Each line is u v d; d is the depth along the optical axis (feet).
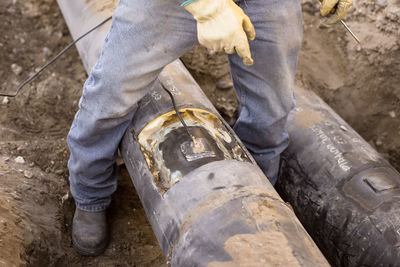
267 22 4.94
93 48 7.03
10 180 6.81
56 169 7.71
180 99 5.75
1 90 9.09
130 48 4.47
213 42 3.98
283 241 4.07
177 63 6.64
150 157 5.21
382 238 5.49
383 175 6.08
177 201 4.66
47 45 10.16
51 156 7.81
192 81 6.36
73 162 5.86
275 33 5.02
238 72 5.65
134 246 7.16
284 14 4.92
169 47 4.55
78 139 5.45
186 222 4.44
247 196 4.45
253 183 4.69
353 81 9.45
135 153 5.44
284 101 5.74
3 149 7.43
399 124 8.89
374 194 5.85
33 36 10.21
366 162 6.32
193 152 4.97
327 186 6.33
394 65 8.97
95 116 5.01
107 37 4.72
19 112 8.65
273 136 6.17
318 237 6.35
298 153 6.85
